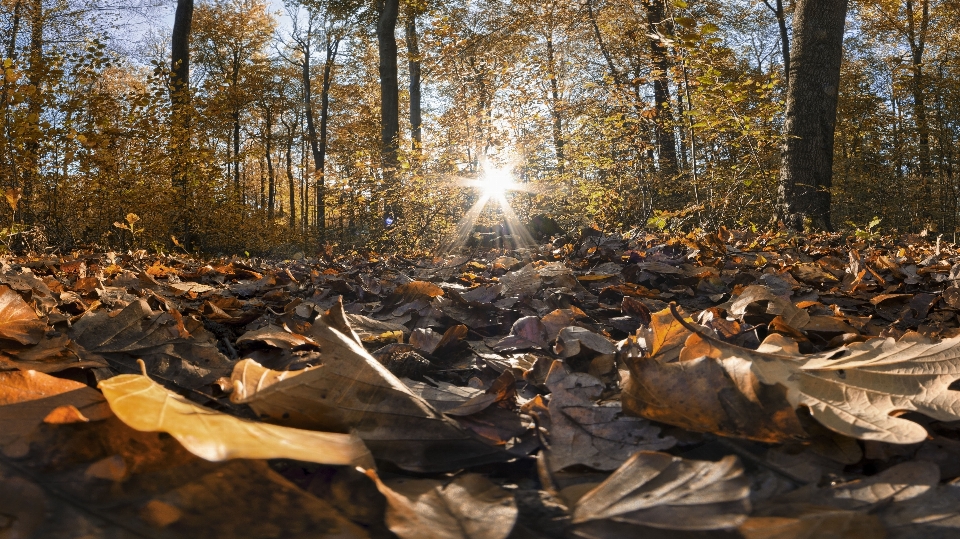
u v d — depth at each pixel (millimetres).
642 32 12875
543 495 805
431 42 14609
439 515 664
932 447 911
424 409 968
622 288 2479
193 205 11789
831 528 635
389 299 2326
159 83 11539
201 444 639
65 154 9727
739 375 940
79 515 583
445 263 4227
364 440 883
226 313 2098
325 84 34125
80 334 1300
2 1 14125
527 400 1209
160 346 1297
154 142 11180
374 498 734
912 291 2730
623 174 10312
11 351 1151
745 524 646
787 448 903
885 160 23625
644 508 662
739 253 4176
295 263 5703
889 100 27516
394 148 14914
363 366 994
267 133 35000
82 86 11531
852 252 3105
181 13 13781
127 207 10438
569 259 4414
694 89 9078
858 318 2012
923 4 23797
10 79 8742
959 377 980
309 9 28469
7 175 9023
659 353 1341
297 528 600
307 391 918
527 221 8430
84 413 786
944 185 22547
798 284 2613
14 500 595
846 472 865
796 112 10438
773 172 8977
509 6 15867
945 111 23375
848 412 939
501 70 13180
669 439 913
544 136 12789
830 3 10289
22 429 728
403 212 12430
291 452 663
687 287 2730
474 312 2152
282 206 48281
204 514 605
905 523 660
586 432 960
